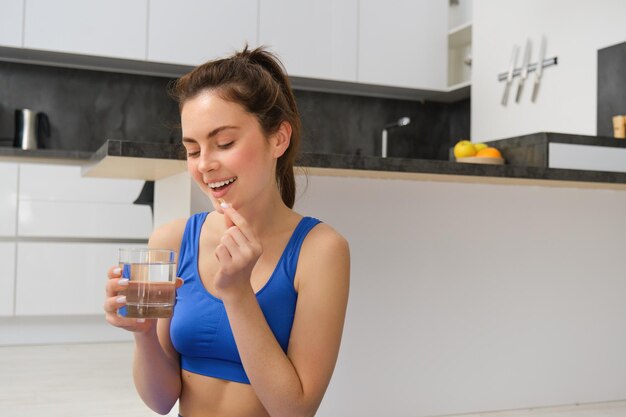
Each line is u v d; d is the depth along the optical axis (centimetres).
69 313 441
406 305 258
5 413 270
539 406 281
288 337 114
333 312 112
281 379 103
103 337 451
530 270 279
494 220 273
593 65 412
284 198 127
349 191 250
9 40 439
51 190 442
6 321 433
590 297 290
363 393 252
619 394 296
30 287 434
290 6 497
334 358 112
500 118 486
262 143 107
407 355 258
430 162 237
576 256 288
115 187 455
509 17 478
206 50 478
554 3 441
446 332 264
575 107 425
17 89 483
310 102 548
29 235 438
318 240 115
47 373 345
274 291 113
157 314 101
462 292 267
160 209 271
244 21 486
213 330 114
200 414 118
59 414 270
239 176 105
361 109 563
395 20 525
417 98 579
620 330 296
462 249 267
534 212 280
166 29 470
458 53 566
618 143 333
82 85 496
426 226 262
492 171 248
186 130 106
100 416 268
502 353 274
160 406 124
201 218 123
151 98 511
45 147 486
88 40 454
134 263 101
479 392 270
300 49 500
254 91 105
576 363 288
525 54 464
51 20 447
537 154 322
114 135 504
